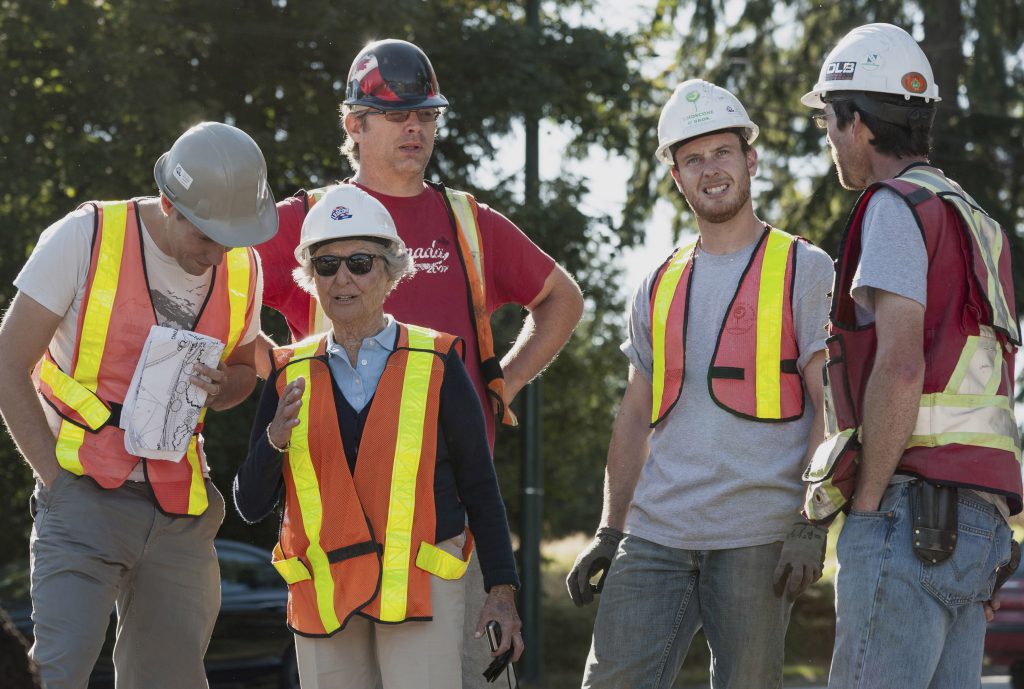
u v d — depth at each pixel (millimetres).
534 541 16266
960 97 19031
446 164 19031
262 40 17844
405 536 4320
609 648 5383
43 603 4504
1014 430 4152
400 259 4520
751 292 5289
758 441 5203
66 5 16234
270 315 15789
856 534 4113
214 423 17344
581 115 19125
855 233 4219
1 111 16469
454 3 19000
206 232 4500
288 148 17688
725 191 5352
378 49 5188
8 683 2494
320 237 4434
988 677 17297
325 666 4371
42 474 4555
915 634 4020
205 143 4562
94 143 16688
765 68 20328
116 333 4613
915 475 4070
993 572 4145
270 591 13359
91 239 4602
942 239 4105
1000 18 18812
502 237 5504
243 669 13031
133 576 4758
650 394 5660
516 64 17875
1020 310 17719
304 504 4371
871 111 4375
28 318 4531
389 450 4352
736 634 5164
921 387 3990
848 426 4203
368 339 4480
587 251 18219
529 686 16109
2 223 16844
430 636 4352
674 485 5293
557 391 21875
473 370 5195
